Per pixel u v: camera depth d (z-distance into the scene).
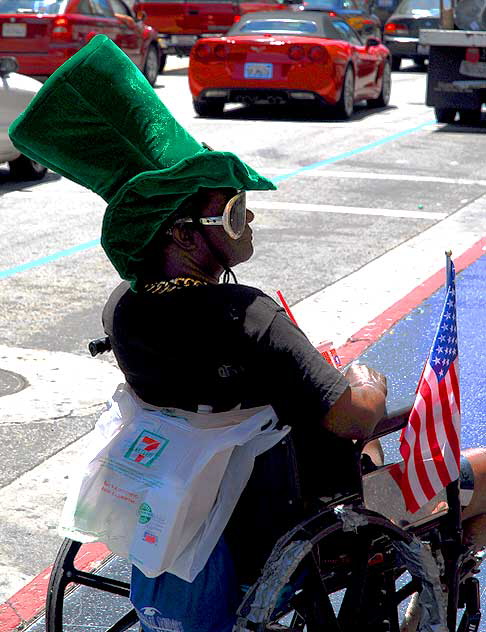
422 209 10.08
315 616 2.57
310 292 7.34
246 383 2.50
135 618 2.96
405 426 2.84
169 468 2.49
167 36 23.92
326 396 2.44
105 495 2.57
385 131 15.01
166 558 2.47
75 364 5.95
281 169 12.01
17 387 5.56
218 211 2.52
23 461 4.69
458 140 14.20
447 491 2.84
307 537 2.48
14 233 9.22
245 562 2.61
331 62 15.52
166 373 2.53
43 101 2.51
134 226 2.51
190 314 2.48
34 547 4.00
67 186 11.43
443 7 15.20
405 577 3.78
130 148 2.54
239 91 15.84
